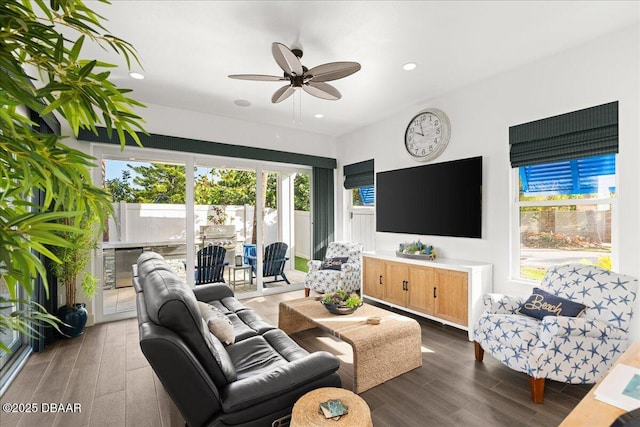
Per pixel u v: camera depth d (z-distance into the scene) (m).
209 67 2.99
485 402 2.08
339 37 2.50
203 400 1.36
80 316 3.21
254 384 1.48
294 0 2.06
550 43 2.62
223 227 4.58
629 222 2.39
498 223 3.26
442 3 2.10
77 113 0.72
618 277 2.24
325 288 4.30
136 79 3.24
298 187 5.35
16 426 1.86
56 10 0.66
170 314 1.37
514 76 3.09
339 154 5.57
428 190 3.87
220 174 4.57
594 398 1.07
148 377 2.43
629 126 2.38
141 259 2.39
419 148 4.03
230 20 2.27
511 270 3.19
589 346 2.06
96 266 3.66
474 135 3.45
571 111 2.71
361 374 2.19
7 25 0.59
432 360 2.67
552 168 2.96
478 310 3.12
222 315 2.45
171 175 4.17
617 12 2.21
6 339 2.49
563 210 2.89
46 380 2.38
